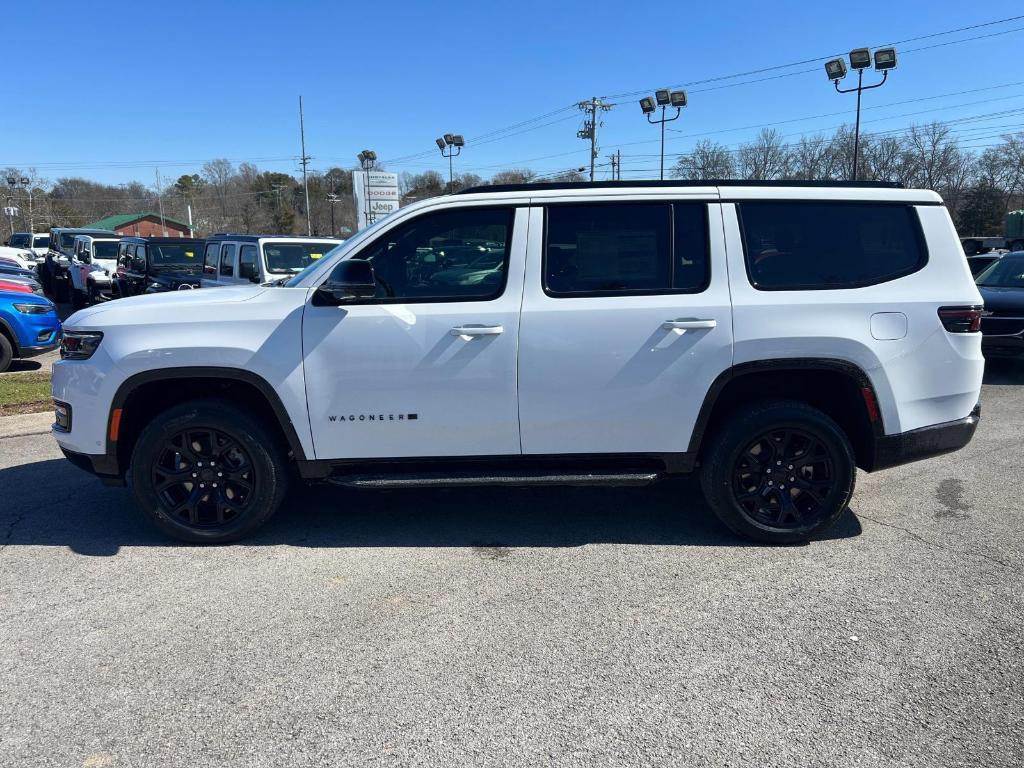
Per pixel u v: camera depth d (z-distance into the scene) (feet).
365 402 12.94
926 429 13.21
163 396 13.92
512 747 8.09
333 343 12.79
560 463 13.39
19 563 12.98
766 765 7.78
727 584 11.98
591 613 11.06
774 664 9.66
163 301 13.48
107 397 12.96
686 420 13.01
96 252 60.39
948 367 13.08
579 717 8.61
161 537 14.15
